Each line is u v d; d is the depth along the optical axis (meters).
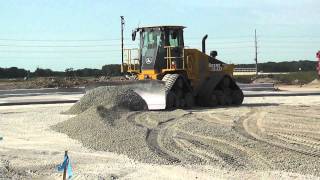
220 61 27.62
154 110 23.02
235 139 14.13
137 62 26.06
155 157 11.96
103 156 12.24
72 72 69.81
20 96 36.72
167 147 13.20
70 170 9.45
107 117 17.83
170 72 25.06
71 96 36.47
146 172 10.44
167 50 25.11
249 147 13.05
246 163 11.32
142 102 22.33
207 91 25.94
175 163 11.38
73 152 12.83
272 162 11.40
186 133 15.21
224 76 27.02
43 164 11.23
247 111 22.28
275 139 14.45
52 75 70.69
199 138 14.38
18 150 13.09
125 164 11.30
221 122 18.20
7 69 71.38
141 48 25.84
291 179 9.88
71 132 16.05
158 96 23.42
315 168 10.86
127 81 24.33
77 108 22.06
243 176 10.07
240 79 60.03
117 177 10.02
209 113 21.48
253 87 43.84
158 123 17.52
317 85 54.25
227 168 10.81
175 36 25.39
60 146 13.74
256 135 15.19
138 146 13.27
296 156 11.99
